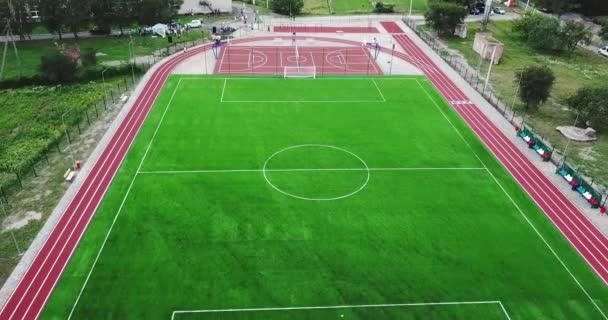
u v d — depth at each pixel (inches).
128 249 1127.0
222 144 1617.9
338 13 3617.1
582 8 3654.0
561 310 986.7
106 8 2802.7
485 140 1699.1
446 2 3083.2
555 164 1557.6
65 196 1322.6
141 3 2849.4
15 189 1355.8
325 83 2201.0
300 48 2743.6
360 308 979.3
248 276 1054.4
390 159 1549.0
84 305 972.6
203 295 1002.1
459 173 1478.8
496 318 962.7
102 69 2255.2
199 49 2669.8
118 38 2847.0
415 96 2075.5
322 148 1608.0
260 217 1248.2
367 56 2628.0
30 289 1008.2
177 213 1256.2
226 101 1969.7
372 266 1091.9
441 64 2517.2
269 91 2089.1
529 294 1024.9
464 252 1142.3
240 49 2694.4
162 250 1125.7
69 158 1521.9
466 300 1004.6
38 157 1509.6
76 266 1072.2
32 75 2201.0
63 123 1710.1
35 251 1114.7
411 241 1174.3
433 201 1334.9
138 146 1596.9
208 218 1239.5
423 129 1766.7
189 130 1713.8
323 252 1130.7
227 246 1142.3
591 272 1093.8
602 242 1197.7
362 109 1927.9
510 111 1948.8
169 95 2018.9
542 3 3644.2
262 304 983.6
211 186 1378.0
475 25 3294.8
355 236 1187.3
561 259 1131.9
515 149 1642.5
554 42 2731.3
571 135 1729.8
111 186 1370.6
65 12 2635.3
